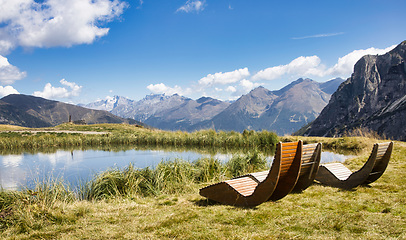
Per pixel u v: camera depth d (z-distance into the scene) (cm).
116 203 686
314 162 645
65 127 5434
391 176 844
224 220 489
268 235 403
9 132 4019
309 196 648
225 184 618
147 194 843
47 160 1897
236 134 2928
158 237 412
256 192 559
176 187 884
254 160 1321
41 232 459
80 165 1647
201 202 654
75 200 746
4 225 511
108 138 3275
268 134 2709
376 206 542
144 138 3284
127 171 952
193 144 2967
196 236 410
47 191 683
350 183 721
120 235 427
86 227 476
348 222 443
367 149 2052
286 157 533
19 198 626
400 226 416
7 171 1454
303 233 406
